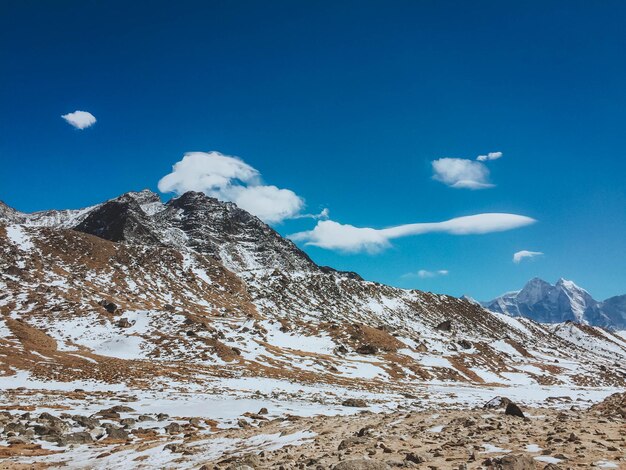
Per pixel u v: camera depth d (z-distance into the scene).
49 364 72.25
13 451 24.59
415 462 13.95
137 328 113.25
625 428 18.42
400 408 55.00
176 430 31.91
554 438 15.93
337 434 23.75
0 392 48.69
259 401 51.84
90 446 26.69
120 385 60.66
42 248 190.25
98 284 169.62
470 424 22.48
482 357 151.62
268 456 18.84
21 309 120.19
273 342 122.31
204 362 91.06
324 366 104.19
